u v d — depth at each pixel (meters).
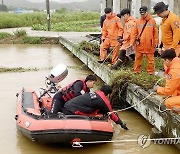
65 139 6.41
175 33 7.86
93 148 6.82
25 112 7.10
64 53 18.67
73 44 16.50
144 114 7.60
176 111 6.40
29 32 26.47
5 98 9.98
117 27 10.67
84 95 6.79
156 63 10.73
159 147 6.81
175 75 6.21
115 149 6.78
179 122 6.11
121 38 10.45
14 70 13.89
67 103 6.82
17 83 11.78
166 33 8.09
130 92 8.41
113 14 10.72
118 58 10.27
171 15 7.92
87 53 13.54
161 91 6.53
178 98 6.42
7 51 19.44
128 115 8.56
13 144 7.00
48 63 15.62
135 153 6.61
